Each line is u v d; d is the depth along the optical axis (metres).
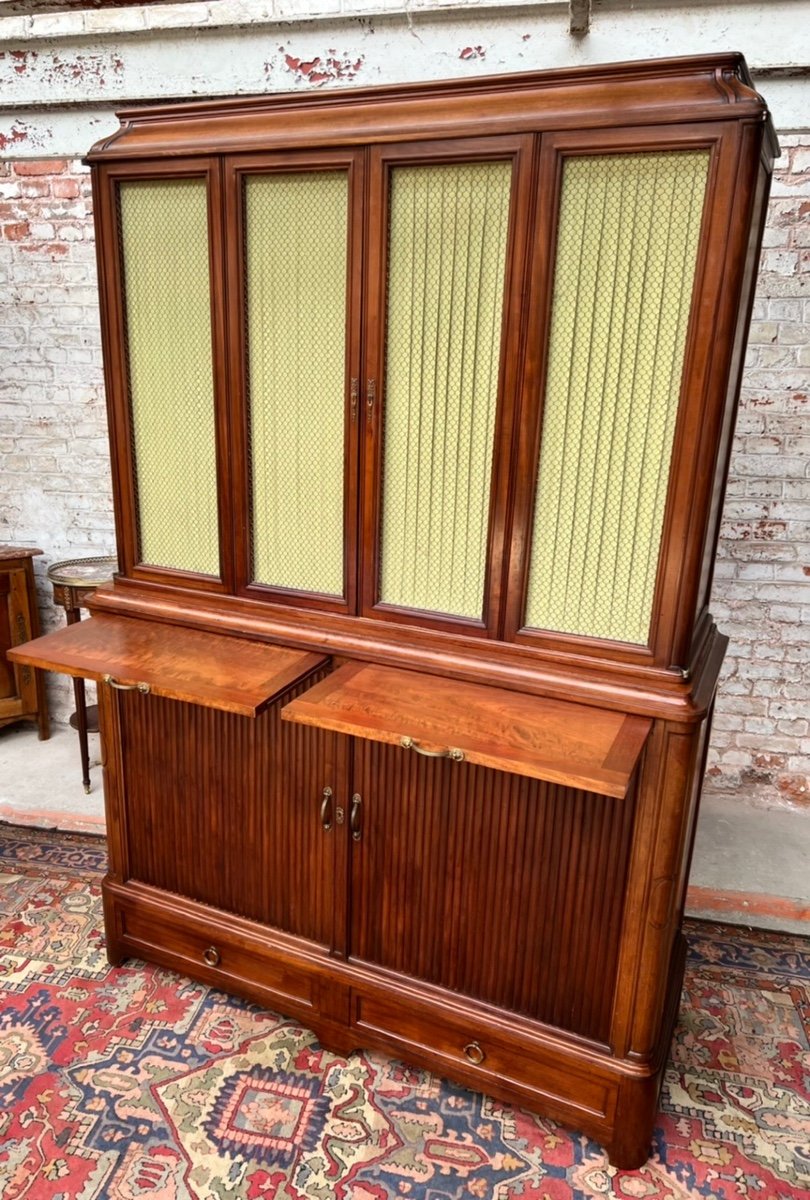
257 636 1.73
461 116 1.36
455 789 1.57
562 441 1.43
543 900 1.56
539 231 1.34
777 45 2.09
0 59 2.54
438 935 1.67
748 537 2.54
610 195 1.30
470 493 1.52
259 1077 1.76
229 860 1.85
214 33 2.36
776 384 2.40
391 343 1.50
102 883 2.02
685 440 1.33
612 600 1.47
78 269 2.79
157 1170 1.54
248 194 1.54
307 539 1.69
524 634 1.53
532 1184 1.55
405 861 1.65
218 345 1.63
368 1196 1.51
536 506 1.48
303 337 1.58
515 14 2.18
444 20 2.22
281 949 1.81
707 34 2.11
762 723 2.70
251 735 1.74
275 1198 1.50
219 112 1.56
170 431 1.76
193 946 1.94
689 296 1.29
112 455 1.83
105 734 1.91
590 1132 1.60
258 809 1.78
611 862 1.48
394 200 1.43
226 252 1.57
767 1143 1.65
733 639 2.64
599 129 1.26
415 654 1.60
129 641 1.73
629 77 1.27
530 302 1.37
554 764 1.25
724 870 2.44
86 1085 1.72
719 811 2.75
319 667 1.65
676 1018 1.91
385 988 1.71
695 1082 1.78
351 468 1.59
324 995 1.79
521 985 1.62
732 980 2.09
